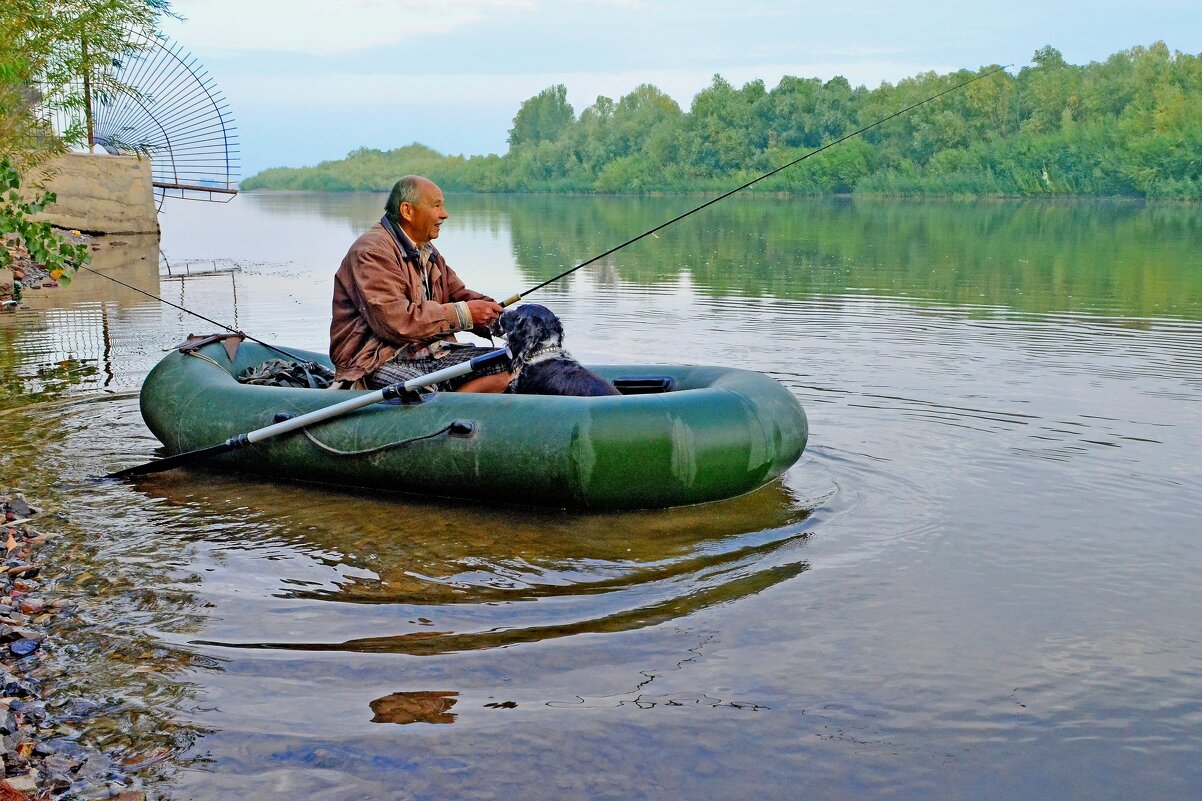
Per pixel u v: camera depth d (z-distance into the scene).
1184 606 3.46
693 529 4.20
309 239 23.78
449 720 2.79
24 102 13.95
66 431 5.69
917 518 4.26
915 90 52.75
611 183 75.50
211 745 2.69
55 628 3.33
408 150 131.38
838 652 3.15
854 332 8.78
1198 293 11.41
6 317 10.02
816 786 2.52
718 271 14.30
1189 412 5.88
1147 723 2.78
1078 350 7.84
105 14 14.45
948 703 2.87
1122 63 50.94
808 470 4.90
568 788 2.51
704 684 2.97
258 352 5.95
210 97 20.38
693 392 4.55
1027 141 45.75
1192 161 38.19
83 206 19.25
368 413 4.74
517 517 4.39
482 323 5.32
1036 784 2.53
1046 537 4.05
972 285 12.30
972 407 6.03
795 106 61.62
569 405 4.45
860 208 37.75
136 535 4.16
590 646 3.20
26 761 2.61
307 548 4.04
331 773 2.57
